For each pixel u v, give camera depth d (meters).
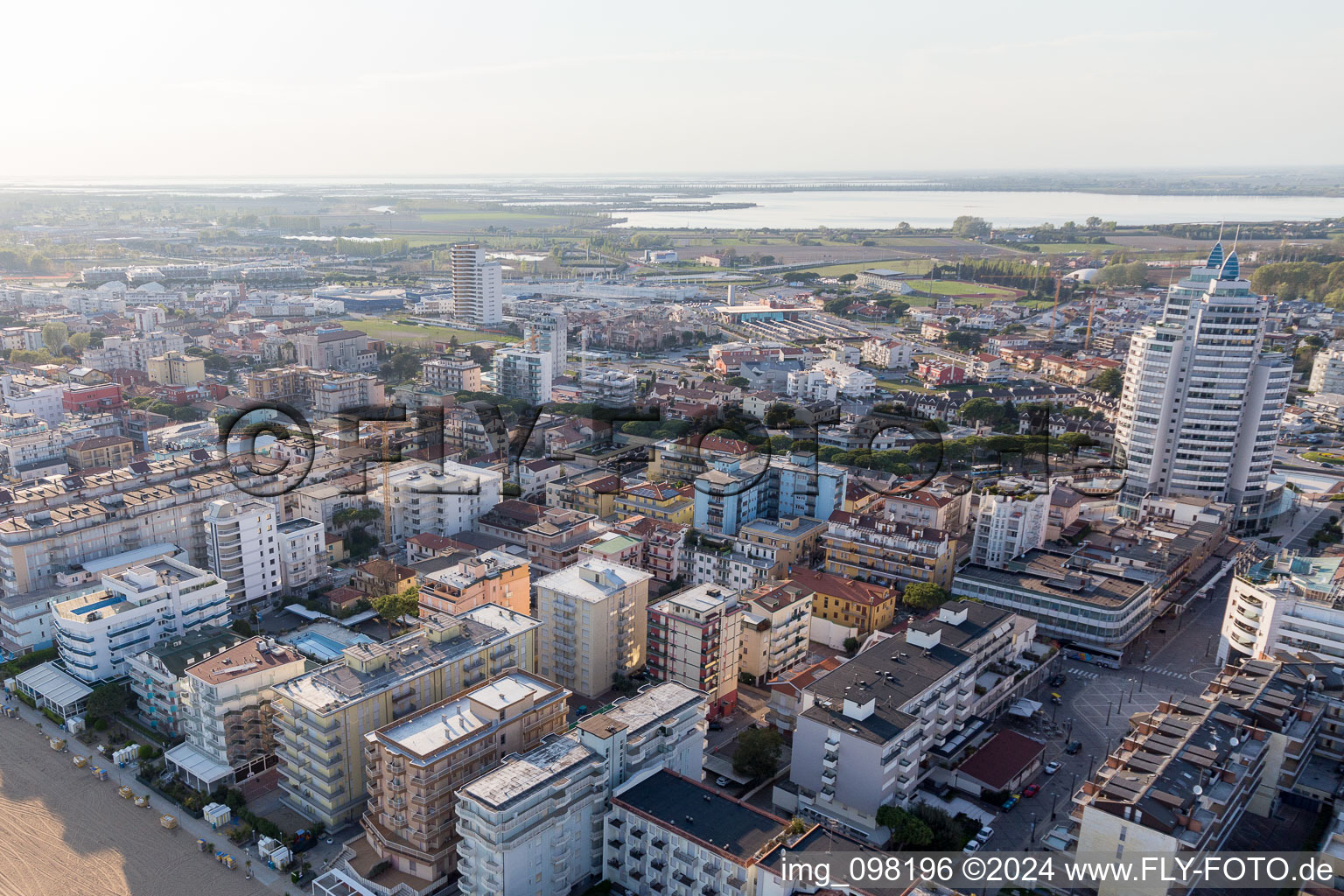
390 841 151.50
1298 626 197.00
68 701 194.62
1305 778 168.12
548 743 151.38
